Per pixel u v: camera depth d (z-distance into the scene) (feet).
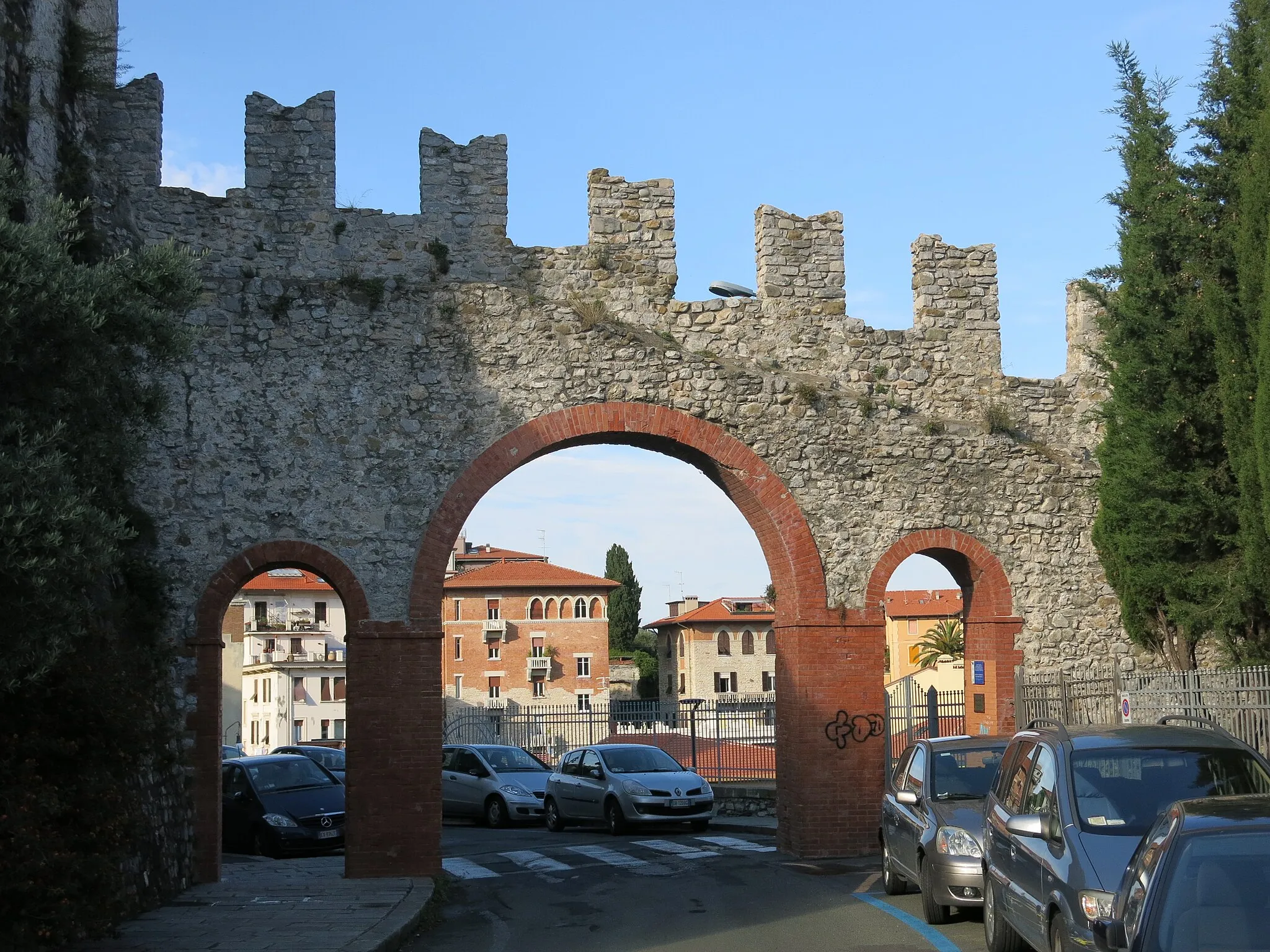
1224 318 61.52
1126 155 69.77
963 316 75.77
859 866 64.34
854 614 70.44
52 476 37.37
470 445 67.97
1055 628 72.79
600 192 73.05
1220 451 67.00
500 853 76.84
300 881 61.62
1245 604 63.62
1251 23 66.13
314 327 67.51
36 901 36.37
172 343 44.47
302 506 65.92
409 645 65.51
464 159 71.61
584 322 69.92
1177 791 34.71
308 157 69.92
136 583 61.11
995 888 39.01
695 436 70.33
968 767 51.47
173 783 59.36
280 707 249.34
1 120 55.26
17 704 40.27
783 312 73.67
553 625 276.21
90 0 66.74
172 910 52.08
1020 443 73.97
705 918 50.49
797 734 69.31
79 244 60.13
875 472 72.08
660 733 118.52
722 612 301.43
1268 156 58.85
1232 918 23.00
